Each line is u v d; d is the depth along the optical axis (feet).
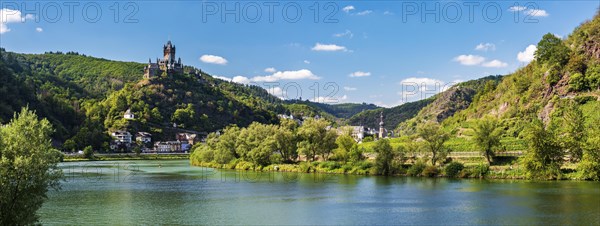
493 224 247.09
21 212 177.37
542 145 393.29
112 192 374.22
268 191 375.04
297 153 592.19
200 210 295.48
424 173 443.32
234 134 641.81
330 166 513.04
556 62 605.31
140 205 313.94
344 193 356.59
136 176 506.07
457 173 431.43
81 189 392.06
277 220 265.54
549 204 290.15
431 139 452.76
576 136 398.42
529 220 252.62
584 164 376.89
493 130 447.42
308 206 305.94
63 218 271.08
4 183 173.58
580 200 299.58
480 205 294.87
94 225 253.24
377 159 475.31
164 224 257.14
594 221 246.47
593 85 545.44
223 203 320.29
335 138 566.77
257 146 587.68
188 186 411.34
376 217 269.44
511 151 473.67
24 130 181.68
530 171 399.03
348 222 258.37
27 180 177.88
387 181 421.18
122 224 256.93
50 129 190.39
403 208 292.81
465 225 246.88
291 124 613.11
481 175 422.82
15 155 176.96
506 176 412.77
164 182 443.73
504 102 650.43
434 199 320.50
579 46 605.31
